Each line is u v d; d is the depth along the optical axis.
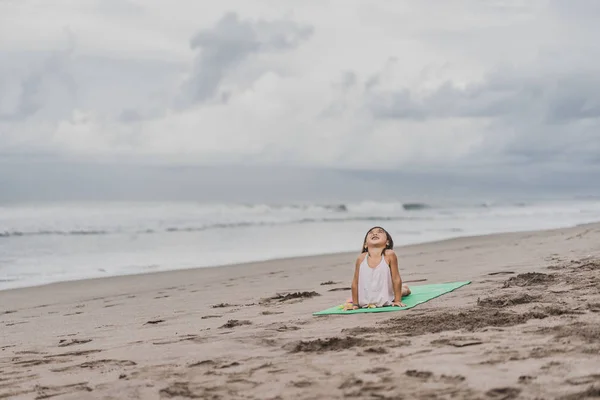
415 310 6.48
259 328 6.00
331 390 3.66
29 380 4.52
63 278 13.84
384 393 3.52
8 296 11.21
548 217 36.62
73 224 29.69
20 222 29.44
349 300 7.28
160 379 4.21
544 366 3.77
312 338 5.29
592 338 4.39
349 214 44.16
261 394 3.70
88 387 4.16
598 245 13.78
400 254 15.31
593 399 3.13
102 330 7.05
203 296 9.80
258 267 14.40
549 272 9.11
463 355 4.21
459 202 63.53
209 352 4.99
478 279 9.13
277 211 43.69
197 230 29.06
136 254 18.80
